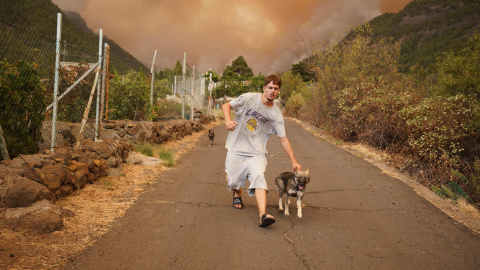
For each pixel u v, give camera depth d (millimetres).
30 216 3709
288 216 4812
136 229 4047
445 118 9383
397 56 15766
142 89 13500
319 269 3211
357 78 14242
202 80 26469
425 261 3482
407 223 4691
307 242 3867
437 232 4367
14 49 5602
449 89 10484
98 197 5203
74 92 8750
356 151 11477
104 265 3088
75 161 5578
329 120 19031
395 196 6125
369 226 4520
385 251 3703
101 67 8703
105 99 11102
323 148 12211
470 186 8039
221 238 3877
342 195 6137
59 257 3160
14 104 5746
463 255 3670
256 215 4773
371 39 15961
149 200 5305
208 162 9109
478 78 9461
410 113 10547
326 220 4703
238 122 4516
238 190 5078
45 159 5105
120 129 9516
